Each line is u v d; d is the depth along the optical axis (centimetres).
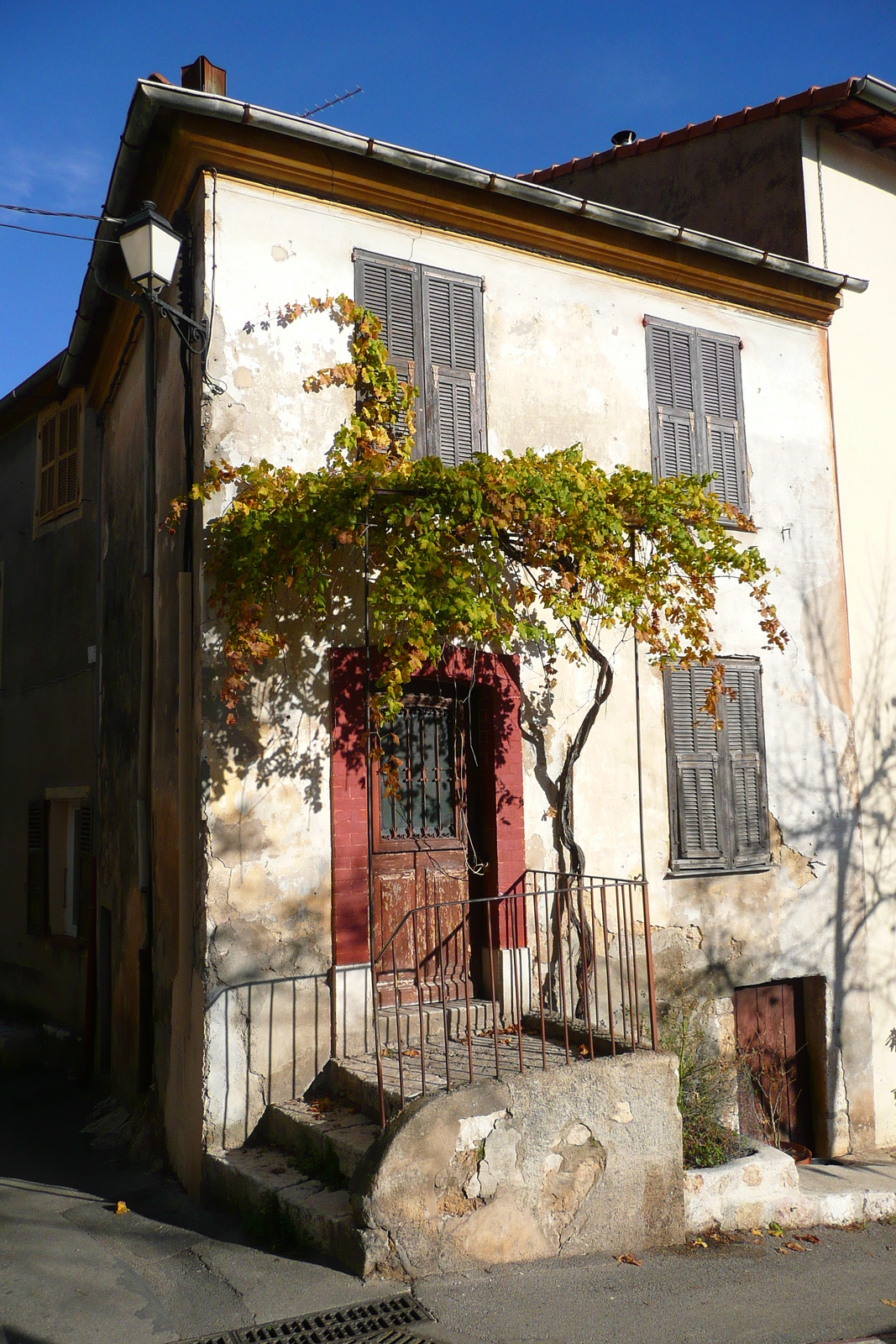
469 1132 491
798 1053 839
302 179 651
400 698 658
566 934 704
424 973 661
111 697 883
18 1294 448
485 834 695
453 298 716
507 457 709
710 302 854
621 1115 541
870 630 922
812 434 900
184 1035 598
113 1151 660
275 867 593
